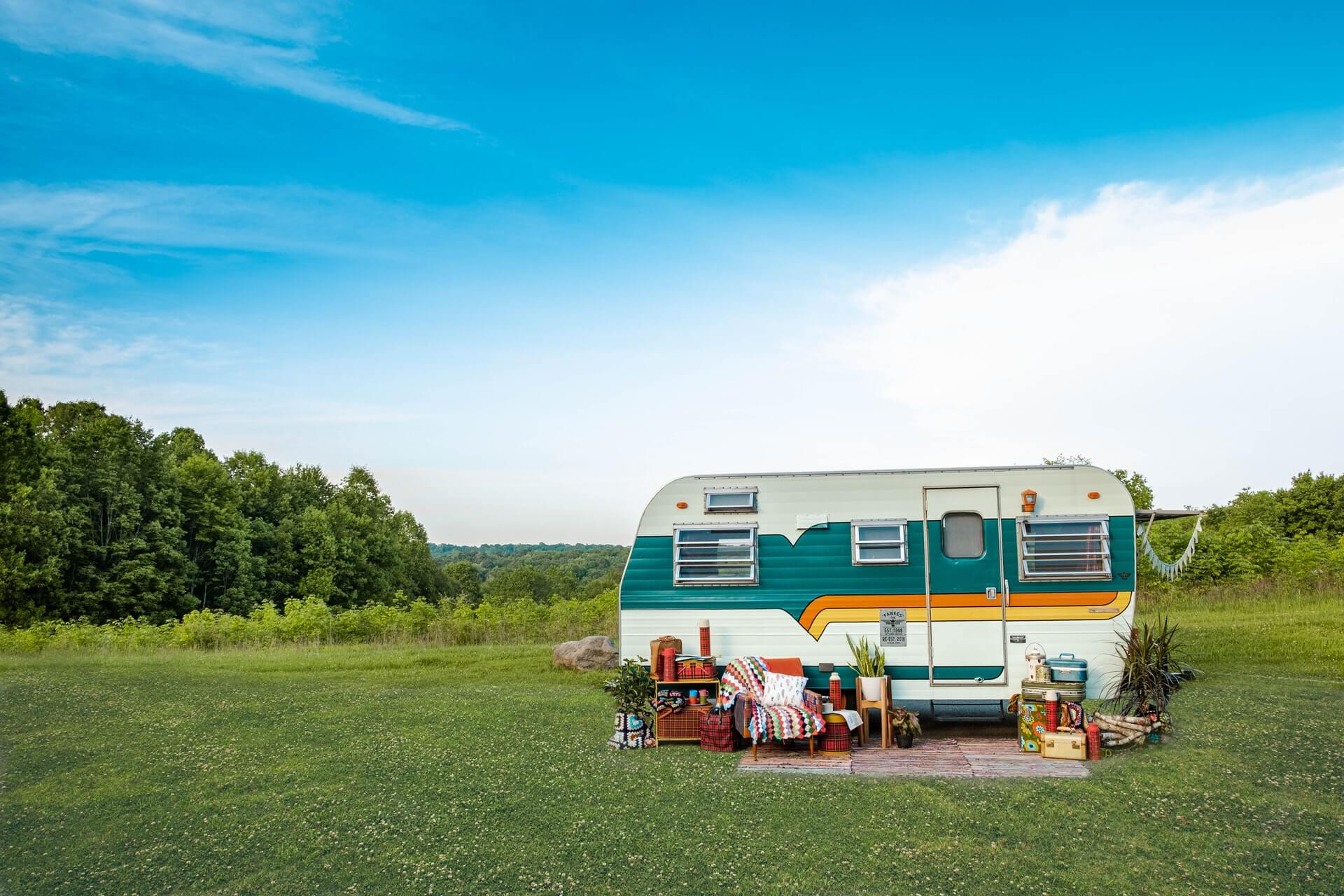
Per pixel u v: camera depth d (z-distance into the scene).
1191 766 9.38
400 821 8.07
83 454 47.84
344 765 10.10
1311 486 44.62
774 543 11.62
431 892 6.47
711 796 8.73
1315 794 8.37
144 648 24.47
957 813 8.03
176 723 12.46
